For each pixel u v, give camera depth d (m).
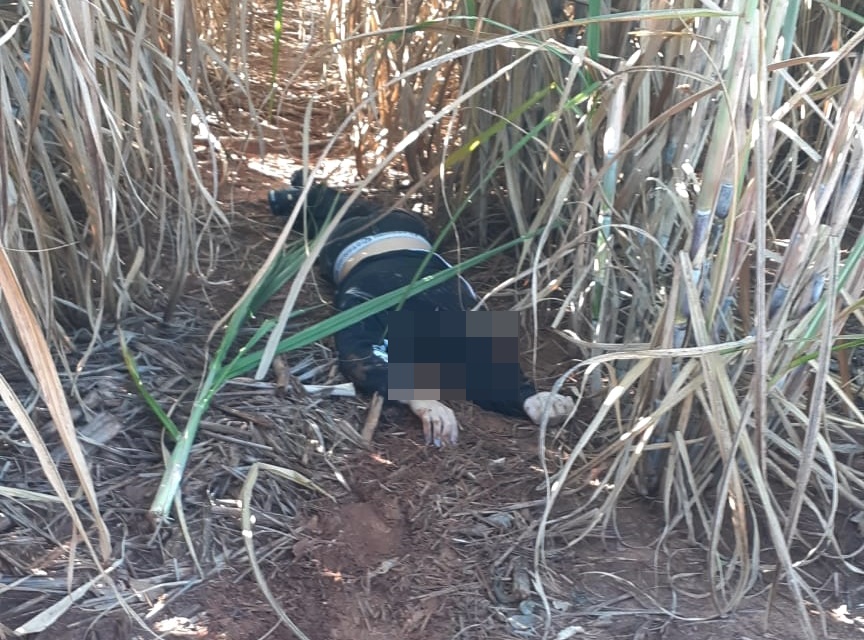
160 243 2.16
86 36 1.54
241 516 1.65
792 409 1.57
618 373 1.96
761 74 1.33
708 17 1.50
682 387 1.61
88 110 1.52
